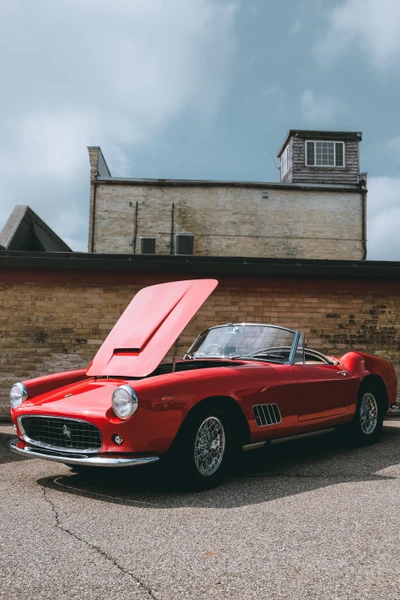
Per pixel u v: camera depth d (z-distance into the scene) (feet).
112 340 16.06
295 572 7.97
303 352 16.89
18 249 39.06
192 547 9.02
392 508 11.16
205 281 15.53
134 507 11.50
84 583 7.64
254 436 13.96
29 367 26.81
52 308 27.17
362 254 67.21
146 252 63.00
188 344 27.17
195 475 12.56
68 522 10.45
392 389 19.83
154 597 7.20
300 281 27.91
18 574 7.97
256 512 11.00
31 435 13.84
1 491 12.98
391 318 28.07
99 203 66.74
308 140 72.84
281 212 67.56
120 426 11.94
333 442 19.61
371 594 7.23
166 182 67.05
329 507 11.29
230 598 7.15
